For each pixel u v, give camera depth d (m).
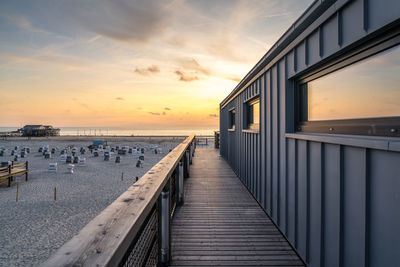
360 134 1.55
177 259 2.16
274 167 3.03
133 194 1.23
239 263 2.11
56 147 28.84
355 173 1.51
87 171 14.27
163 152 24.16
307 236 2.11
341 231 1.64
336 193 1.70
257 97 4.29
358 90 1.58
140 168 15.35
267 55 3.06
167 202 2.01
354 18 1.47
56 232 6.20
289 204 2.53
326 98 2.00
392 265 1.22
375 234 1.34
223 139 9.31
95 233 0.76
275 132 3.01
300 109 2.50
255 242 2.51
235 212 3.38
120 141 35.50
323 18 1.79
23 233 6.12
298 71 2.30
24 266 4.71
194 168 6.86
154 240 1.88
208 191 4.45
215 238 2.59
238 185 4.90
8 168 11.24
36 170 14.48
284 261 2.17
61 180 11.96
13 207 8.05
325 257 1.84
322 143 1.90
